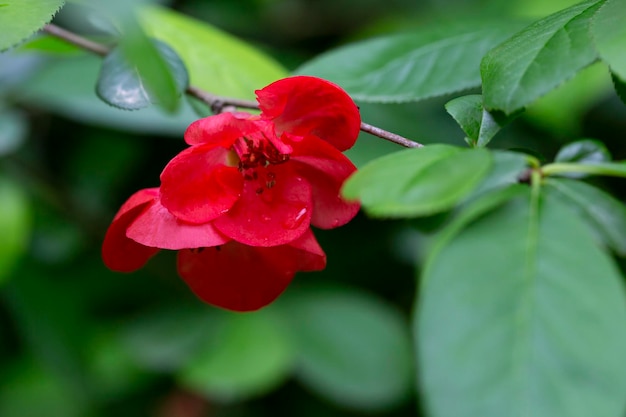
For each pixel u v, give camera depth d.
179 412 0.66
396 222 0.62
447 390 0.32
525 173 0.35
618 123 0.62
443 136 0.58
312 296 0.64
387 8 0.72
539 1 0.60
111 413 0.64
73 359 0.61
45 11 0.36
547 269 0.33
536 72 0.35
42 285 0.61
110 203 0.64
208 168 0.37
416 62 0.41
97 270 0.63
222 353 0.60
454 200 0.32
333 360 0.60
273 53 0.63
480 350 0.32
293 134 0.38
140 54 0.32
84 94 0.53
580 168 0.35
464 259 0.33
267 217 0.38
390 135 0.37
